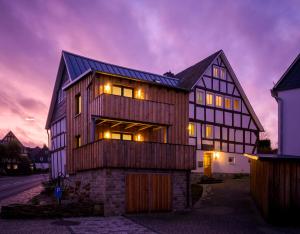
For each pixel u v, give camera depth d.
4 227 12.59
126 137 21.08
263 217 15.28
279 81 19.02
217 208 17.92
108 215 16.09
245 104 33.25
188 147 19.27
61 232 11.89
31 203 16.31
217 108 30.91
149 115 19.36
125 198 16.73
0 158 54.09
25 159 59.06
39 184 32.78
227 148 31.14
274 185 14.55
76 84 22.05
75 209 15.53
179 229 12.96
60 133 27.11
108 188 16.31
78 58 24.70
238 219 15.23
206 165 29.64
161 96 21.88
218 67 31.58
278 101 18.69
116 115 18.09
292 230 13.16
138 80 20.45
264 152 33.41
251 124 33.50
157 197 17.72
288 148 17.98
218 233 12.34
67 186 22.08
